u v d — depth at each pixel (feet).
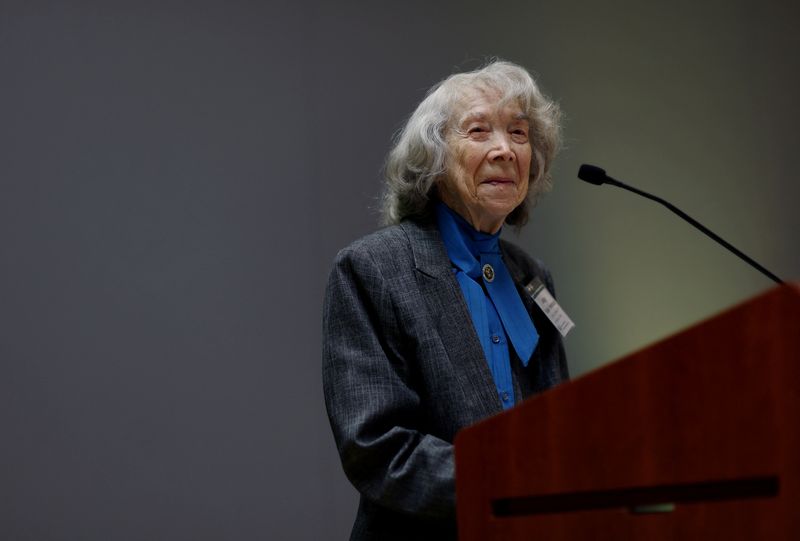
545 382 14.21
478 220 14.24
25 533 21.90
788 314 6.55
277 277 24.52
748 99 29.22
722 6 29.45
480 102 14.21
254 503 23.57
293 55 25.34
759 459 6.66
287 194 24.86
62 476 22.31
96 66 23.71
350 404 12.40
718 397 6.93
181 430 23.27
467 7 26.96
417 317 13.02
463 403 12.61
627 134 28.12
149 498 22.81
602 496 7.84
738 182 28.84
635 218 27.91
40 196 22.98
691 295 28.02
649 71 28.58
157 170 23.88
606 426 7.66
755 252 28.63
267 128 24.89
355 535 12.78
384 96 25.88
